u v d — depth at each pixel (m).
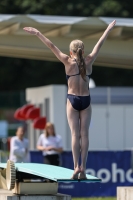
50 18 33.72
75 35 36.31
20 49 36.38
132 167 43.03
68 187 42.72
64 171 25.53
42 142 41.97
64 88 50.34
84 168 21.72
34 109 50.97
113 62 40.16
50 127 41.81
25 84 102.25
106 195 43.09
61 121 50.25
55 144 41.72
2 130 95.12
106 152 43.38
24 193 25.56
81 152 21.75
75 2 97.56
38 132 55.66
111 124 53.22
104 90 53.31
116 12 94.44
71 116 21.75
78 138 21.66
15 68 102.31
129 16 96.94
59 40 36.62
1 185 29.02
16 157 42.03
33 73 100.56
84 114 21.81
